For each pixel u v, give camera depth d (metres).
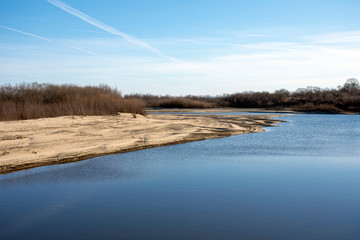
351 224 5.77
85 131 15.65
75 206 6.59
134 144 13.25
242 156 11.61
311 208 6.54
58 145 12.34
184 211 6.34
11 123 16.50
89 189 7.66
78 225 5.69
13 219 5.96
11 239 5.17
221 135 16.73
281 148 13.32
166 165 10.12
